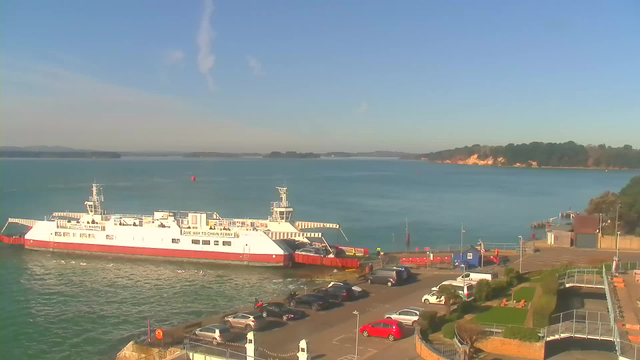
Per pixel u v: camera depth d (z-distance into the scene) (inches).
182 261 3715.6
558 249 3503.9
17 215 6235.2
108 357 2009.1
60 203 7426.2
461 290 2237.9
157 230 3779.5
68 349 2102.6
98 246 3914.9
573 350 1603.1
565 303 2057.1
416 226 5782.5
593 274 2208.4
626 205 3912.4
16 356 2036.2
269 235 3609.7
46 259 3821.4
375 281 2694.4
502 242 4822.8
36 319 2479.1
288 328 1989.4
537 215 6815.9
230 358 1638.8
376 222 6053.2
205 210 6894.7
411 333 1878.7
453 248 4338.1
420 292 2504.9
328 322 2059.5
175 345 1857.8
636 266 2475.4
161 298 2837.1
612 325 1498.5
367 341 1807.3
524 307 2070.6
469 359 1526.8
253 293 2913.4
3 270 3494.1
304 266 3550.7
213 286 3085.6
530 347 1546.5
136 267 3575.3
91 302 2765.7
